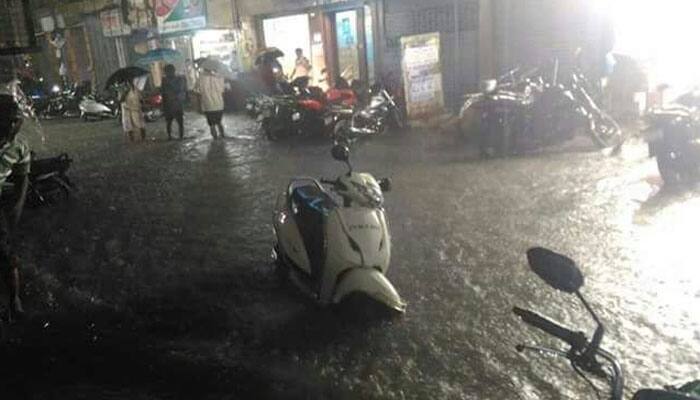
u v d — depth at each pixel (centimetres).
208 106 1430
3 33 843
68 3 2722
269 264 611
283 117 1324
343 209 477
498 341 425
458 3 1430
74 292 580
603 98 1253
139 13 2322
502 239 625
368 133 1230
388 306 455
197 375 413
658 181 795
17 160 511
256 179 994
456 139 1169
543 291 499
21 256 704
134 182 1061
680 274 511
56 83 3002
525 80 1074
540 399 357
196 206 862
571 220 667
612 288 496
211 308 517
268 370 411
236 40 2020
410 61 1291
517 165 941
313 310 495
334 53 1788
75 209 909
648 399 193
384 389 379
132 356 446
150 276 606
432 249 614
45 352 463
